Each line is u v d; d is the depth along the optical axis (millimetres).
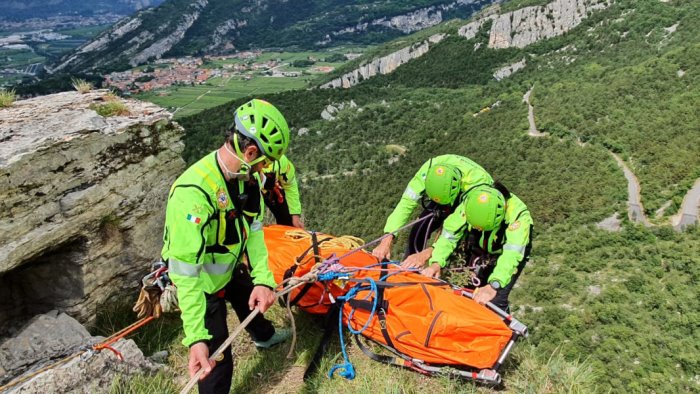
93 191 3805
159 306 3482
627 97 81188
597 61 115562
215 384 2873
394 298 3615
